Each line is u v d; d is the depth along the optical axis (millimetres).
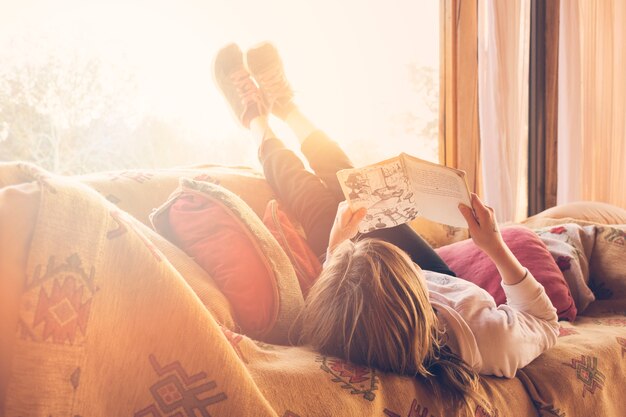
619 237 1916
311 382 904
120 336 717
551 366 1242
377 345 984
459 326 1087
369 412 904
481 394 1072
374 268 1014
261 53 2139
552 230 2008
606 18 3396
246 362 894
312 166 2002
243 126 2129
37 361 631
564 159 3252
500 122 2676
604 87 3406
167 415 718
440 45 2629
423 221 2156
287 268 1167
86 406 672
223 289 1098
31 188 725
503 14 2695
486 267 1634
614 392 1328
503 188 2684
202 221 1151
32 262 660
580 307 1817
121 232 769
